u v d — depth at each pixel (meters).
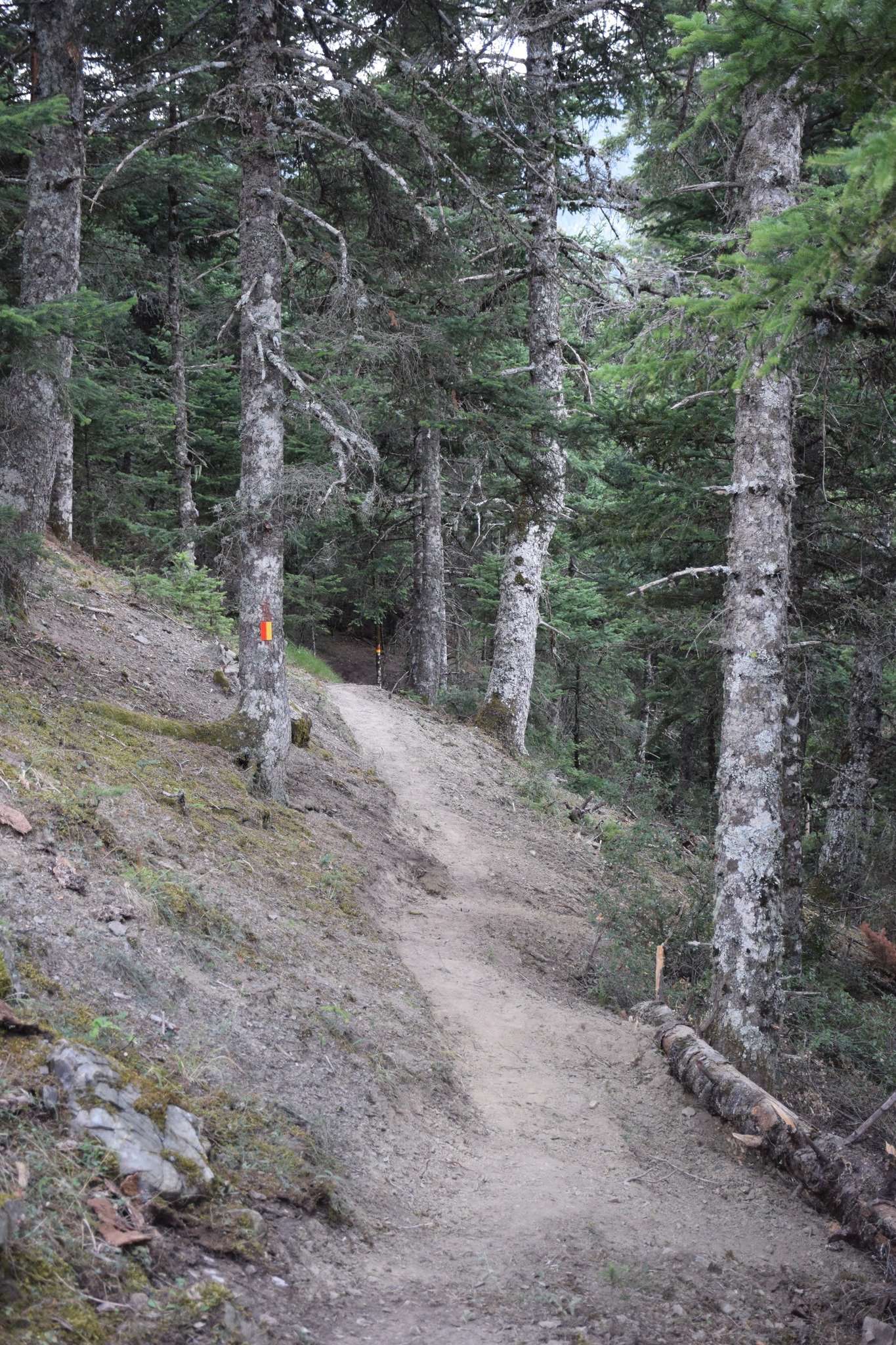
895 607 12.05
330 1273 4.38
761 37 4.52
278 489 11.11
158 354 25.55
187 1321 3.53
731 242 8.18
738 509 8.93
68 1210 3.66
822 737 18.77
